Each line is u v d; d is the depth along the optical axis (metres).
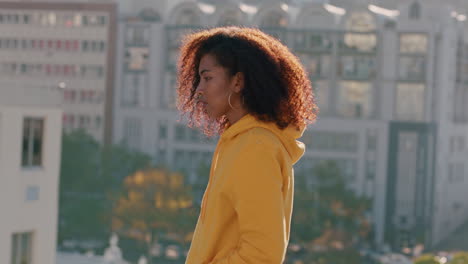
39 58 130.50
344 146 119.62
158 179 91.00
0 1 129.62
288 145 3.03
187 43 3.12
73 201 105.25
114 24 128.25
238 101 3.03
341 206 94.19
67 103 129.50
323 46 121.06
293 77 3.03
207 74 3.02
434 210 120.44
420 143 117.81
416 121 118.44
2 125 18.91
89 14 128.88
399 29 119.88
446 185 124.44
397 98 119.38
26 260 19.89
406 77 119.25
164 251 95.38
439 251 117.75
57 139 20.61
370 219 117.81
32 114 19.78
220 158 3.03
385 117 119.00
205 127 3.21
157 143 126.62
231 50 2.99
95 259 81.00
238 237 2.95
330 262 79.25
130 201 89.88
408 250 116.00
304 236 84.62
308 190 95.19
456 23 126.62
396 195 118.06
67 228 100.06
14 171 19.27
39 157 20.19
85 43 129.50
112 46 128.25
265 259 2.84
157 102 126.94
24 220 19.61
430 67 119.31
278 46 3.06
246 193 2.87
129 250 95.25
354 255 80.56
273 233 2.84
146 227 89.62
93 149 113.06
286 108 3.00
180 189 91.12
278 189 2.88
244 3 141.50
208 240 2.96
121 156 111.06
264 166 2.88
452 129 126.06
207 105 3.06
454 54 126.31
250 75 2.98
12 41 131.25
